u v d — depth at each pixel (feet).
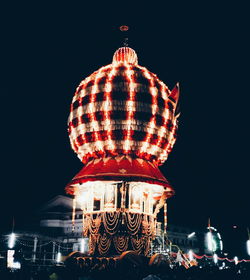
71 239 183.52
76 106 104.32
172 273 76.02
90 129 100.07
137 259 85.87
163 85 107.45
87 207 101.40
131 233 94.68
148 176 96.27
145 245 97.86
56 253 168.25
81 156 107.14
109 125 98.02
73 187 107.55
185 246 209.56
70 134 107.86
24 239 169.37
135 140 98.32
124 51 114.52
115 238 94.94
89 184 102.78
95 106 99.50
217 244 181.98
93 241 98.78
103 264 86.12
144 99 99.50
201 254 200.54
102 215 97.50
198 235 213.87
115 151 99.30
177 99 104.06
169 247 115.34
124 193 96.07
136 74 102.83
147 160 102.37
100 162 99.76
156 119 99.91
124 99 98.58
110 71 103.91
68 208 206.18
